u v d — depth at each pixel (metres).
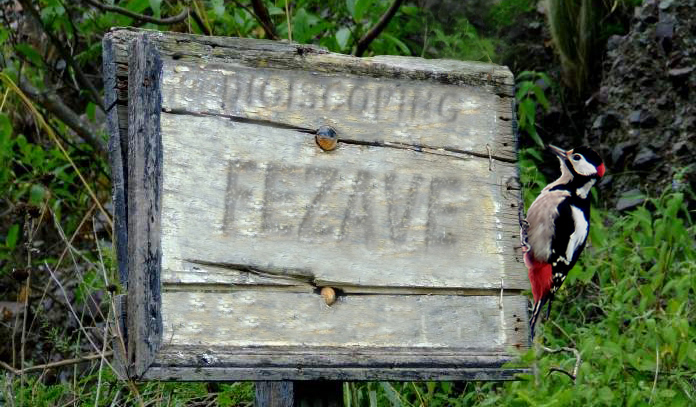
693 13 6.67
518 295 3.37
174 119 3.03
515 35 7.21
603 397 3.75
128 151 3.06
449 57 6.43
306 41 5.48
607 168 6.86
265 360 2.96
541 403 3.60
